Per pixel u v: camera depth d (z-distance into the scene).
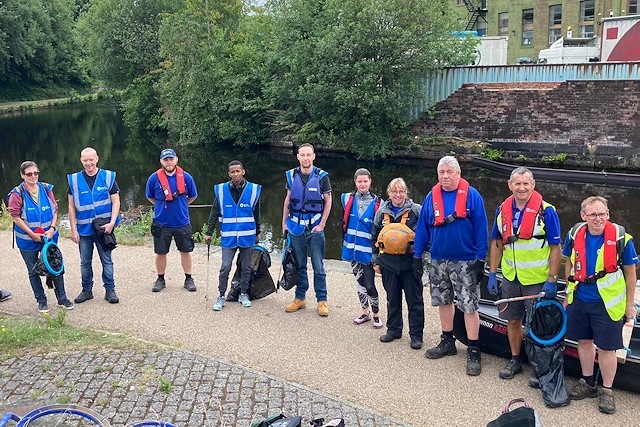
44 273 6.58
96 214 6.99
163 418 4.44
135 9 39.72
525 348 5.12
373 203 6.15
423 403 4.79
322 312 6.66
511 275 5.05
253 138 29.97
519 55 41.53
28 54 59.16
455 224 5.19
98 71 41.41
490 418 4.57
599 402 4.69
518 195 4.92
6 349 5.52
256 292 7.14
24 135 36.91
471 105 24.16
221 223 6.89
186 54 30.84
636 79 21.17
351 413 4.59
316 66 25.03
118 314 6.70
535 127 23.02
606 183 20.23
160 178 7.20
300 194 6.48
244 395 4.80
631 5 36.22
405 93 24.48
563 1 38.62
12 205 6.53
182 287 7.73
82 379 4.98
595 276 4.62
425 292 7.55
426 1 24.11
